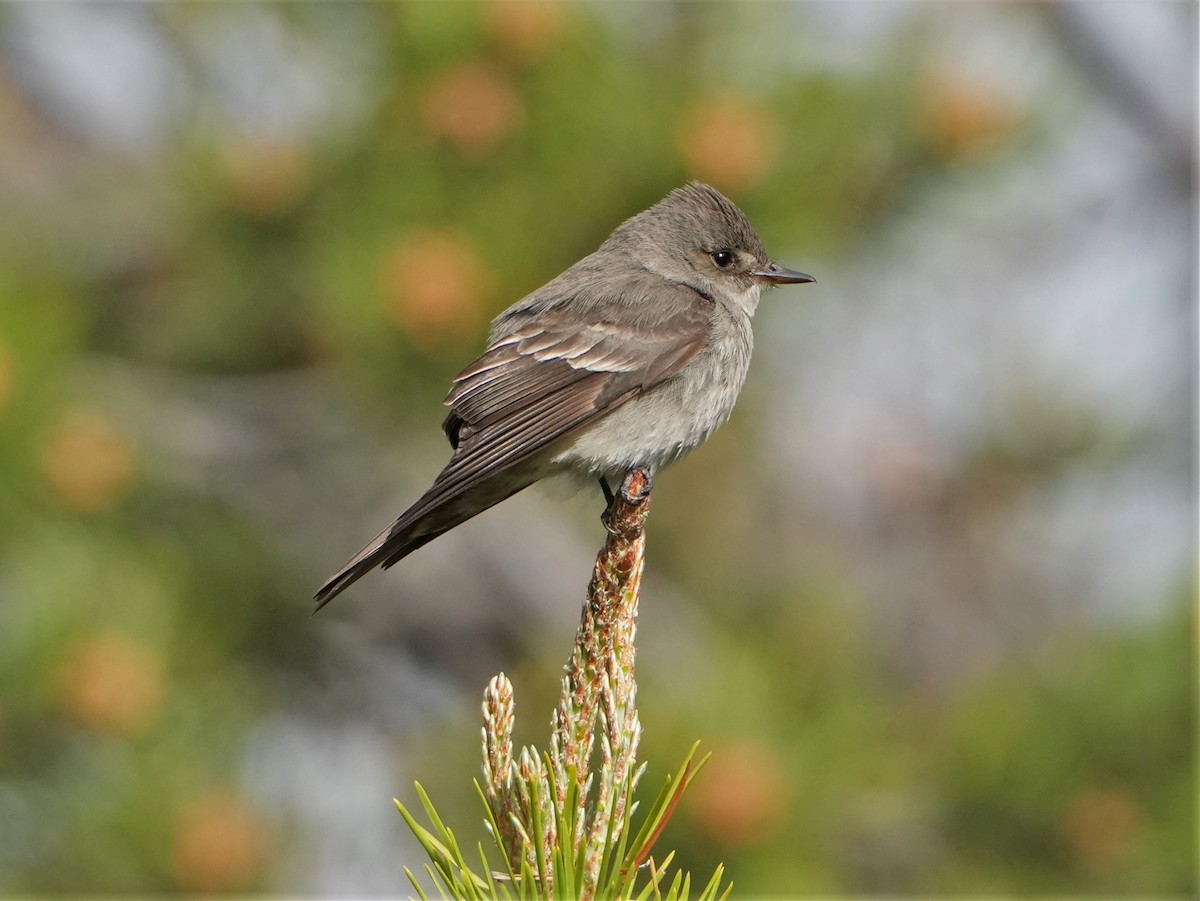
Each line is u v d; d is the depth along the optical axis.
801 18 11.77
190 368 13.37
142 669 10.66
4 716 10.58
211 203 11.99
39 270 12.51
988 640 16.06
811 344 14.03
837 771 9.68
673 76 11.37
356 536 13.91
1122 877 10.04
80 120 16.02
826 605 11.27
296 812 11.79
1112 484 15.76
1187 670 10.11
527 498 15.59
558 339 9.75
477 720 11.27
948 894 10.04
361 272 11.04
